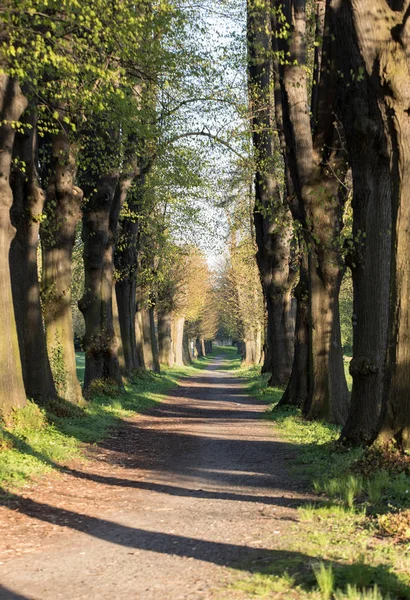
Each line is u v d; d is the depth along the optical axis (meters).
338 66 15.13
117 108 17.62
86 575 5.97
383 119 10.27
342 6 12.07
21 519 8.48
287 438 16.91
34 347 17.69
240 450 15.22
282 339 34.41
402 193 10.20
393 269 10.42
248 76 24.97
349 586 4.91
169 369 60.75
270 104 25.25
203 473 12.37
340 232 18.58
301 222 18.34
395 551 6.26
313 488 10.18
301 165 17.38
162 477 12.08
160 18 15.39
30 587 5.62
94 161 23.55
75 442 15.12
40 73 15.60
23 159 16.64
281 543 6.83
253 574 5.72
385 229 13.95
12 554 6.82
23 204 17.16
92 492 10.56
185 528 7.86
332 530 7.31
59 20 12.26
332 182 17.34
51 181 20.11
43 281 20.56
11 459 11.79
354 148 14.11
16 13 12.06
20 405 14.57
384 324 13.74
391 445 10.27
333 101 15.95
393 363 10.44
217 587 5.41
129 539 7.41
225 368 92.88
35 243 17.61
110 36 13.30
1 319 14.33
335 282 18.78
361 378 13.62
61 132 19.05
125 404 25.64
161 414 24.92
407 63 9.99
